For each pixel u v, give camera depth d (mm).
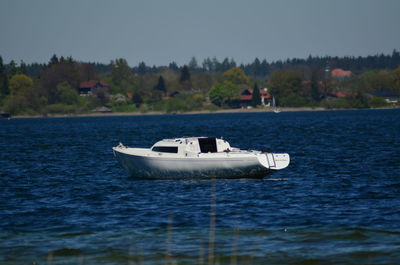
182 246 70062
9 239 73500
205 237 73438
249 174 112188
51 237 74250
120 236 74375
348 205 90625
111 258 66562
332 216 83188
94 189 109625
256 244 70562
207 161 111562
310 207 89562
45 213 88125
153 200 96812
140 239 73000
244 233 75000
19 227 79312
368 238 72125
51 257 66625
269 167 110375
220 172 112375
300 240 71812
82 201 97625
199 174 113312
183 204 93000
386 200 94062
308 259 65438
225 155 111250
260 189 105375
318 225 78125
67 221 82562
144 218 83812
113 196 101500
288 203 92875
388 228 76062
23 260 66062
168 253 67688
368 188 105562
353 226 77188
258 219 82125
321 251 67812
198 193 102000
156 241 72125
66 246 70562
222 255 66875
